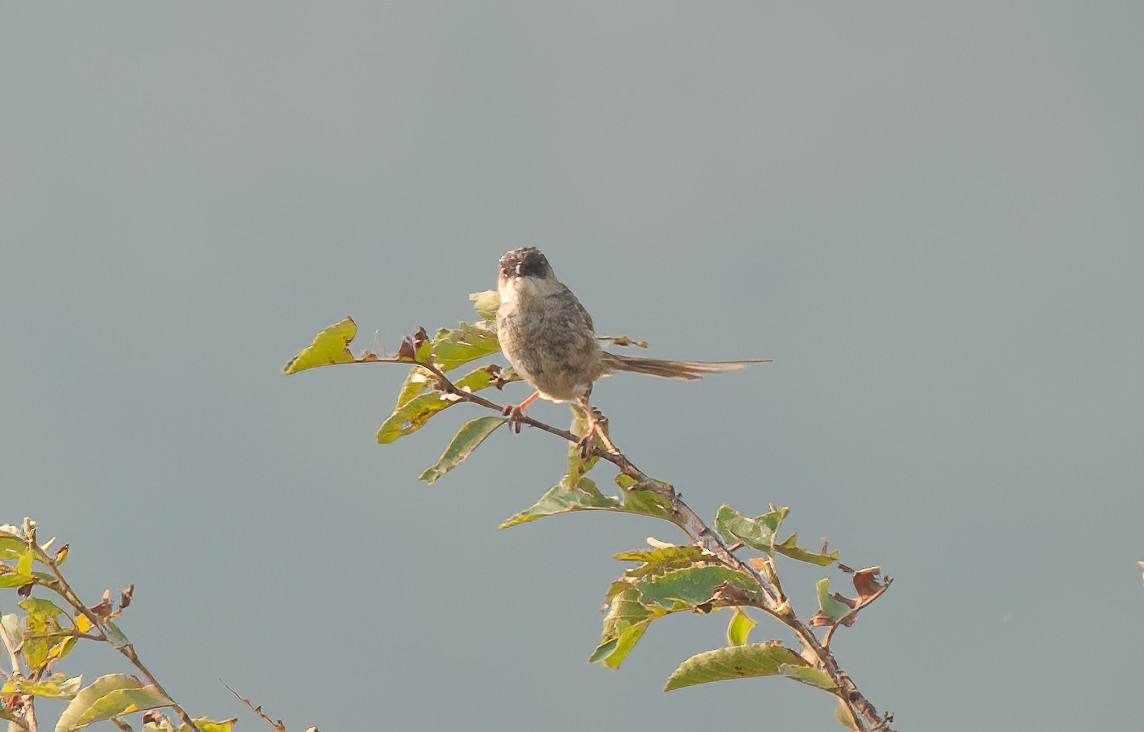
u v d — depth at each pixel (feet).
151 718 24.22
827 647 21.80
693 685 22.29
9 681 23.73
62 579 24.47
